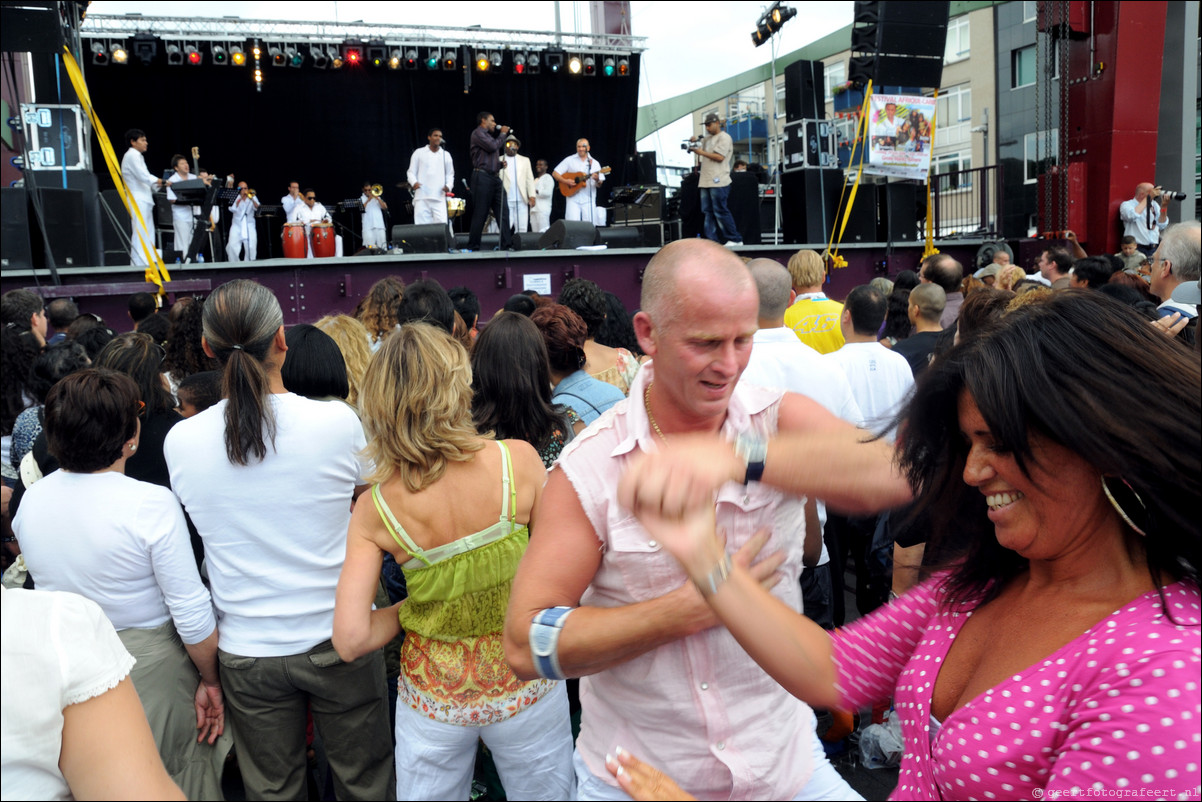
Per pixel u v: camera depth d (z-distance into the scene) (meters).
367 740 2.54
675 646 1.51
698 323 1.32
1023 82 25.94
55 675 1.09
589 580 1.50
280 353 2.51
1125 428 0.99
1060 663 1.05
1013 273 5.97
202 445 2.39
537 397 2.89
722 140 11.46
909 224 11.39
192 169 15.00
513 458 2.22
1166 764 0.93
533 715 2.21
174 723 2.47
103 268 8.55
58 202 8.64
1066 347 1.05
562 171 13.52
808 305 4.53
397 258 9.39
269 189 15.52
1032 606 1.15
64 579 2.36
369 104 15.55
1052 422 1.02
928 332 4.07
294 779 2.55
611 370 3.63
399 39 14.53
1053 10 10.81
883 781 3.27
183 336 3.81
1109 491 1.06
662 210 12.99
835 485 1.28
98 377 2.37
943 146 28.97
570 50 15.48
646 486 1.16
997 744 1.07
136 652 2.41
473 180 10.95
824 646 1.30
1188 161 11.24
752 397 1.48
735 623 1.24
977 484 1.15
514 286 9.94
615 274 10.30
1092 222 10.94
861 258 11.40
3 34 8.55
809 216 11.28
